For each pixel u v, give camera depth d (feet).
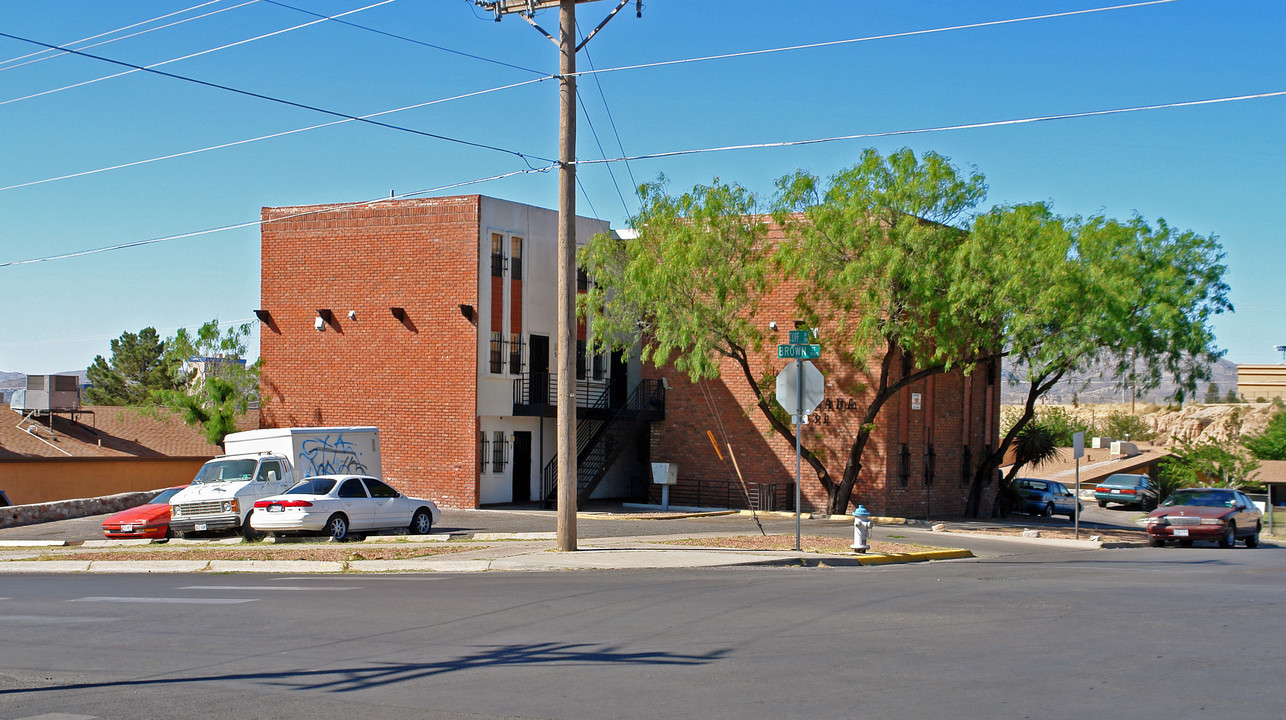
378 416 110.63
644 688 25.72
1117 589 46.37
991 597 42.57
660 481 112.57
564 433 62.08
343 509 76.13
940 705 23.73
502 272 109.70
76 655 30.89
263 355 116.47
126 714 23.81
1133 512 171.53
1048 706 23.58
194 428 144.87
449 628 34.99
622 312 105.81
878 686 25.68
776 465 112.27
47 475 128.67
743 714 23.09
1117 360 101.04
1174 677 26.63
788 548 65.82
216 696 25.50
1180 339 100.89
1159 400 404.77
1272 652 30.09
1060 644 31.35
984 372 127.65
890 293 94.84
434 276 108.68
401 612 38.73
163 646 32.17
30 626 36.27
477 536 75.82
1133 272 98.68
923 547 70.69
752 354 113.70
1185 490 95.66
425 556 60.49
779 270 102.99
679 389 118.32
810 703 24.00
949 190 92.68
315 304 114.21
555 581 49.60
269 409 115.75
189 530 79.87
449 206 108.27
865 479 108.68
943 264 93.66
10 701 25.11
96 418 148.77
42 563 62.44
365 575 54.90
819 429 110.11
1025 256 90.02
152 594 45.65
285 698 25.25
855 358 101.65
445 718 23.22
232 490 79.51
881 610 38.50
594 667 28.27
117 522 82.28
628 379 123.44
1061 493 144.77
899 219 92.99
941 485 118.42
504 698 24.93
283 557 61.31
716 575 53.06
